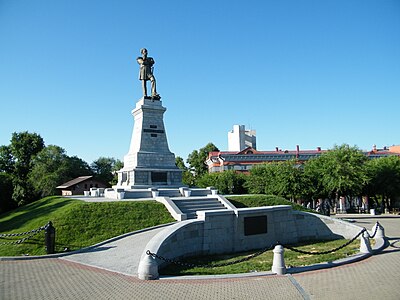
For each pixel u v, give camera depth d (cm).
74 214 2130
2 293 1098
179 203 2527
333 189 4400
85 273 1336
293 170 4509
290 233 2266
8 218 3016
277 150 8844
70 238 1891
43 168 6525
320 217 2434
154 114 3381
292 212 2308
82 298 1042
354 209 5188
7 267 1464
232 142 10106
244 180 5388
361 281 1230
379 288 1138
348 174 4322
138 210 2311
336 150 4634
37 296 1065
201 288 1148
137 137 3375
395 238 2298
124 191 2852
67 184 7062
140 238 1888
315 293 1095
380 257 1673
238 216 2016
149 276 1249
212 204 2634
